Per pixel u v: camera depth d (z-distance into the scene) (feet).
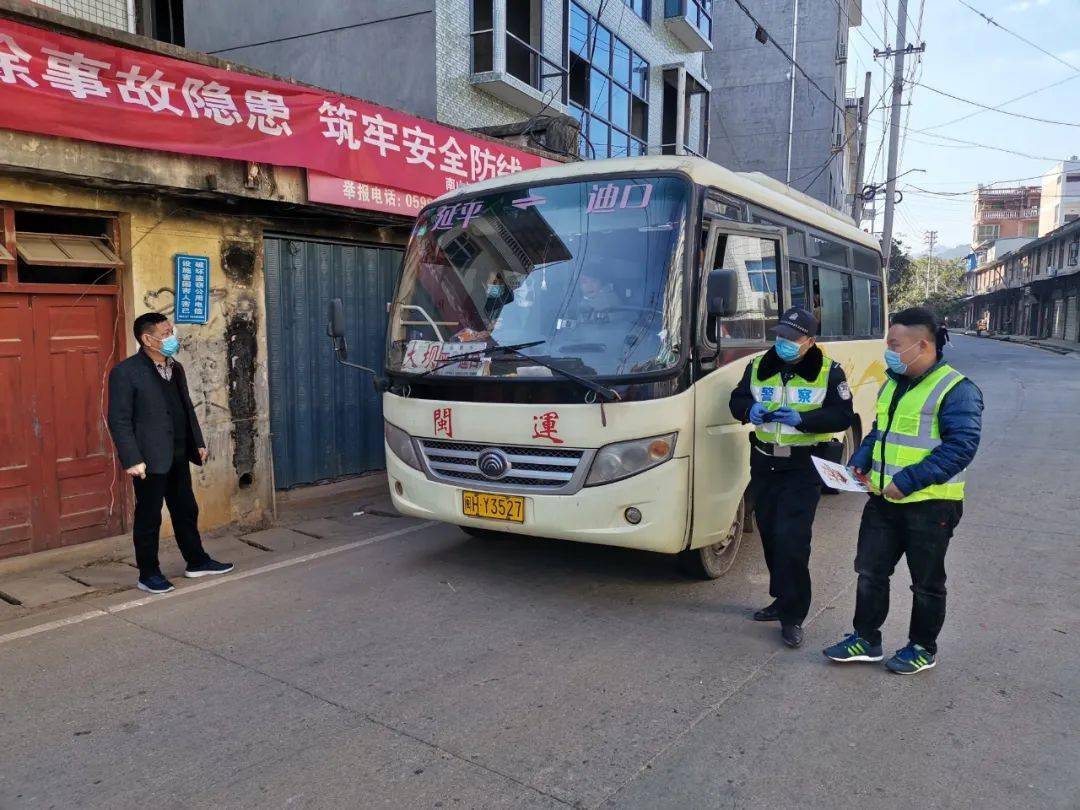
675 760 9.82
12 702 11.52
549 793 9.14
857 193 75.72
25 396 17.46
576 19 45.70
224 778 9.52
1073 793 9.11
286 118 19.75
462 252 16.39
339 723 10.80
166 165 17.46
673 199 14.71
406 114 23.80
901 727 10.62
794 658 12.83
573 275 15.02
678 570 16.80
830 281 22.99
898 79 69.26
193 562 17.21
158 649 13.37
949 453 11.08
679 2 56.80
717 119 93.66
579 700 11.39
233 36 39.50
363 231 25.32
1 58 14.61
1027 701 11.34
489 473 14.87
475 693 11.63
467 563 17.97
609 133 50.60
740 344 16.14
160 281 18.99
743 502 17.01
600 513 13.93
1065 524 21.18
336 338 16.47
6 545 17.34
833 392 12.91
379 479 26.43
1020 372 75.36
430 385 15.64
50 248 17.54
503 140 31.07
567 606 15.21
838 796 9.07
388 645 13.43
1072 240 130.52
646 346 13.97
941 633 13.85
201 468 20.12
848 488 12.01
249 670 12.50
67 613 15.07
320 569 17.74
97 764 9.86
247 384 21.02
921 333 11.35
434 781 9.39
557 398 14.06
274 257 23.31
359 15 35.96
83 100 15.80
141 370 15.67
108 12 22.08
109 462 19.02
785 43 90.79
